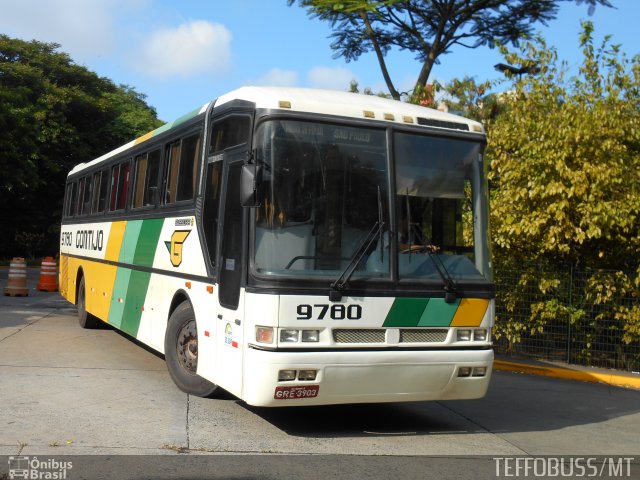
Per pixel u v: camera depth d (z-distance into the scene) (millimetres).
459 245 7457
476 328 7391
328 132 7039
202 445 6574
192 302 8203
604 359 12562
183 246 8609
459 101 18031
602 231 11961
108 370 9766
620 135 12156
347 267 6820
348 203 6973
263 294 6562
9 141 33531
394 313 6938
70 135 39969
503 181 12727
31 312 15953
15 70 38094
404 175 7266
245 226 6824
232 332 7035
